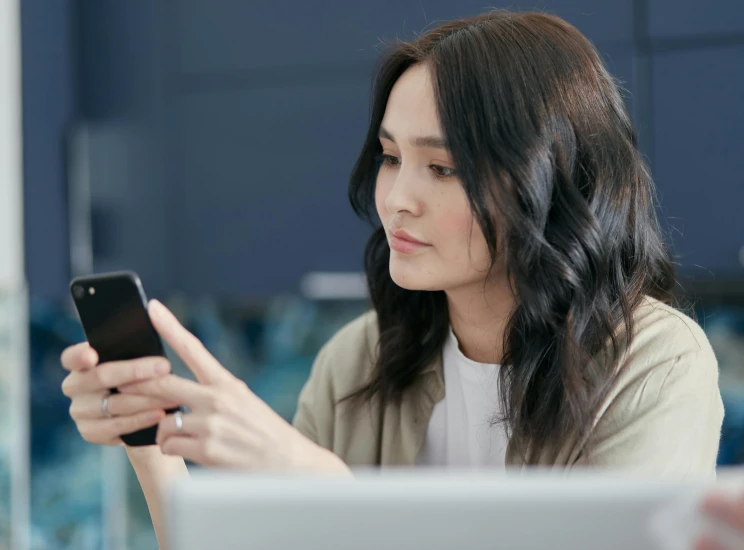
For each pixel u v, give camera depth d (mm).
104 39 2387
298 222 2268
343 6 2209
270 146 2279
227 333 2791
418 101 1031
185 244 2344
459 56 1023
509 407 1096
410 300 1222
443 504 495
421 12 2148
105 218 2395
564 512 492
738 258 1947
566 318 1051
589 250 1052
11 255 2277
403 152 1047
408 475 509
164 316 843
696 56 1956
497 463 1184
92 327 865
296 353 2760
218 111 2311
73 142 2379
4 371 2467
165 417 821
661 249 1215
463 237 1033
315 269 2260
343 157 2227
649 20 1976
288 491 497
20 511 2518
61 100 2367
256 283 2303
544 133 1019
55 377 2564
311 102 2244
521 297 1041
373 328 1328
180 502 496
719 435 1089
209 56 2314
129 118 2371
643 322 1104
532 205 1014
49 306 2537
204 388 818
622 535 490
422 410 1225
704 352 1090
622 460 1016
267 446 795
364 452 1268
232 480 503
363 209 1252
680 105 1970
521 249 1018
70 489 2635
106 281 850
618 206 1094
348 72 2213
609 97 1111
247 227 2303
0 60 2244
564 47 1061
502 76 1014
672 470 994
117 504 2742
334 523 496
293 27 2250
